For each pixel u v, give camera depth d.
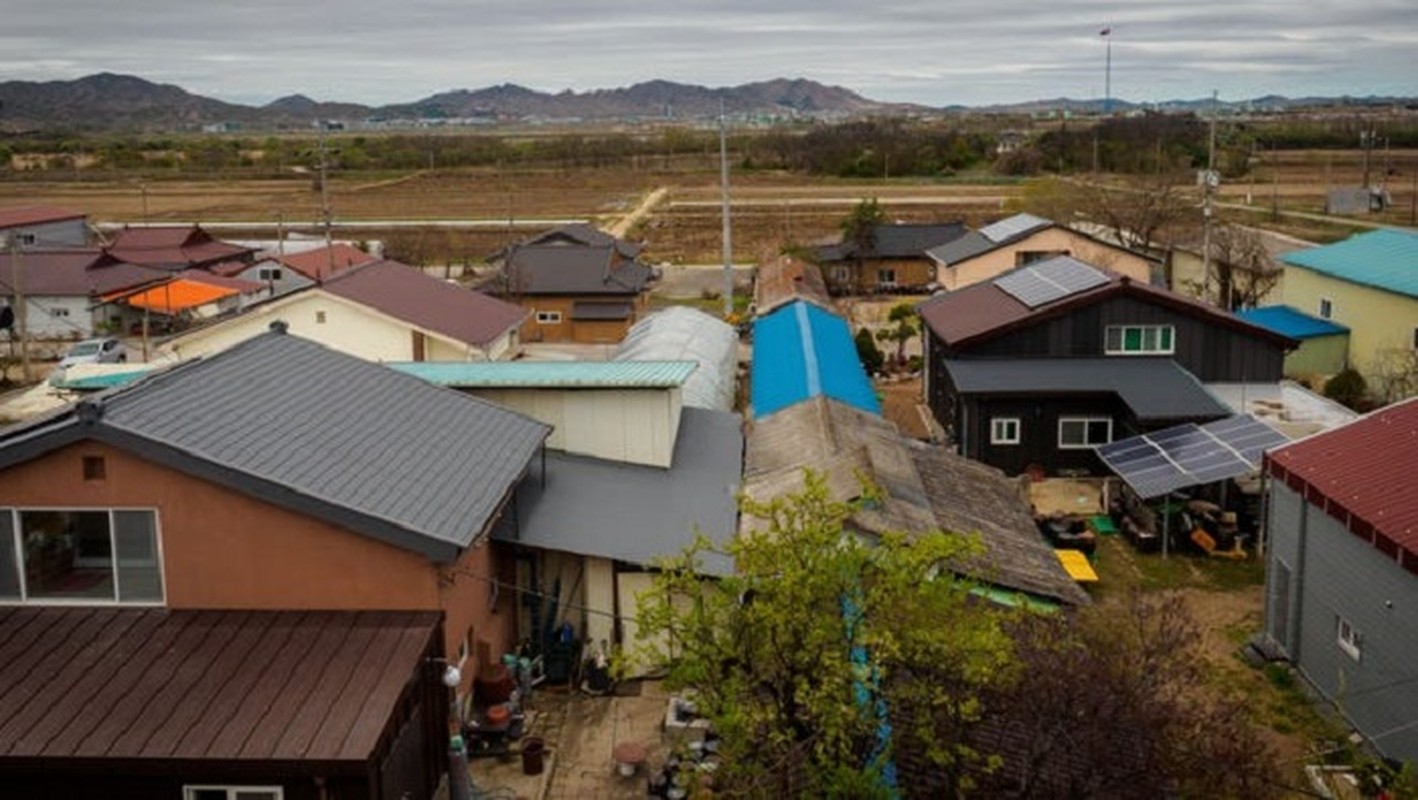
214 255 60.75
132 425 14.08
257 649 13.66
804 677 12.44
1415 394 33.16
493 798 15.15
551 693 18.00
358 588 14.46
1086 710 12.77
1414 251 39.31
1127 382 29.92
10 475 14.12
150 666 13.28
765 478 21.91
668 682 12.83
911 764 13.09
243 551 14.36
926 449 25.73
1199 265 50.16
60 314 49.44
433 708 14.48
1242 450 24.97
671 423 21.59
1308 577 18.88
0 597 14.46
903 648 12.27
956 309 35.91
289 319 34.84
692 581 13.02
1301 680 19.08
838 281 61.97
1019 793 12.67
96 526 14.35
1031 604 16.88
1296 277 43.19
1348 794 15.01
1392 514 16.39
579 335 49.25
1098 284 32.06
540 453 20.47
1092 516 27.41
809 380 29.77
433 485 16.00
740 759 12.40
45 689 12.84
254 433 15.30
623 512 19.61
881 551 13.41
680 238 82.00
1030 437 30.17
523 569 18.86
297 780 12.08
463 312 37.47
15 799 12.25
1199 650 19.67
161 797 12.23
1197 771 12.73
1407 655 15.90
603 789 15.51
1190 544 25.36
